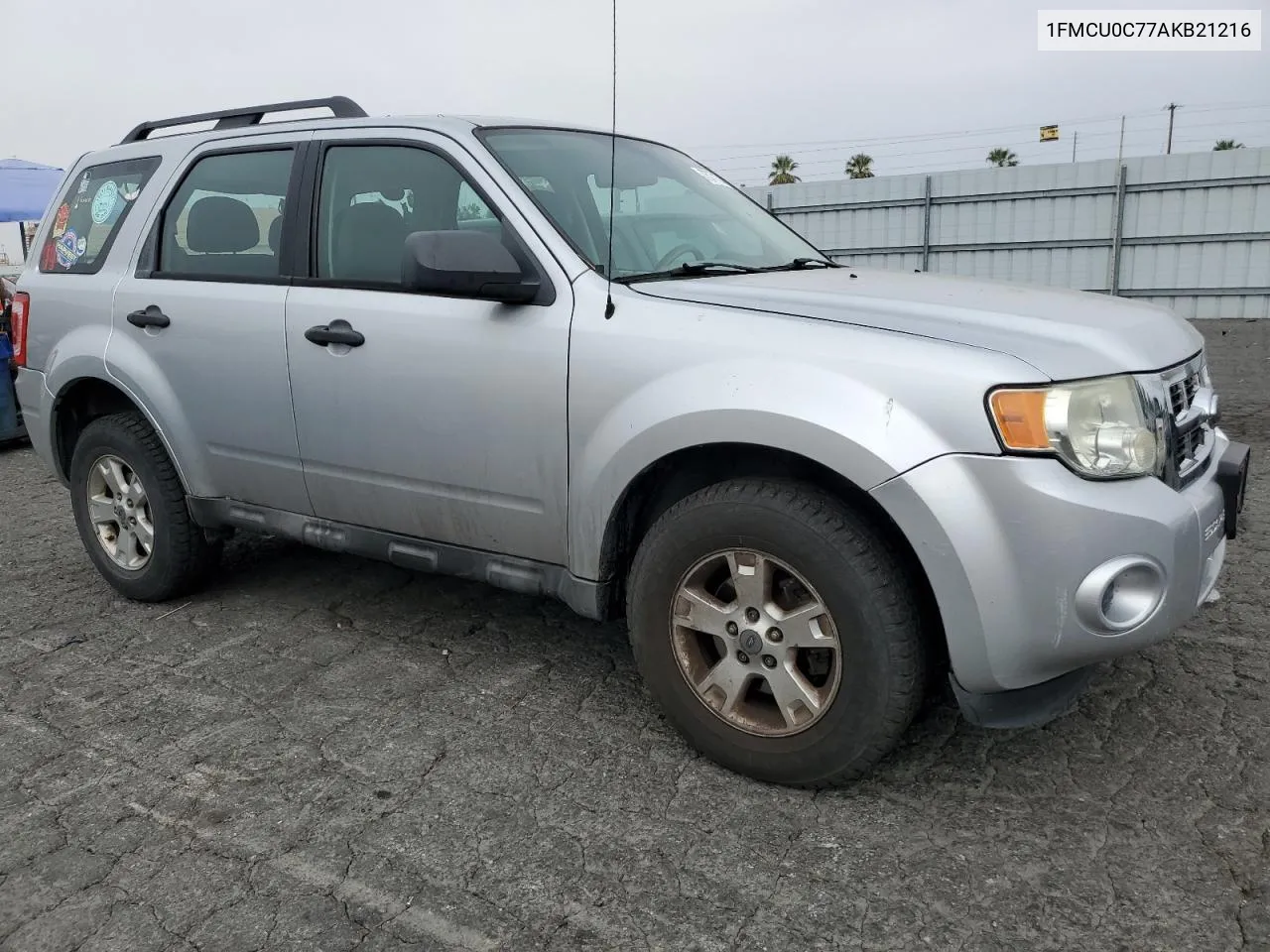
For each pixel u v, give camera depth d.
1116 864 2.40
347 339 3.33
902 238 19.81
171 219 4.02
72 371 4.19
